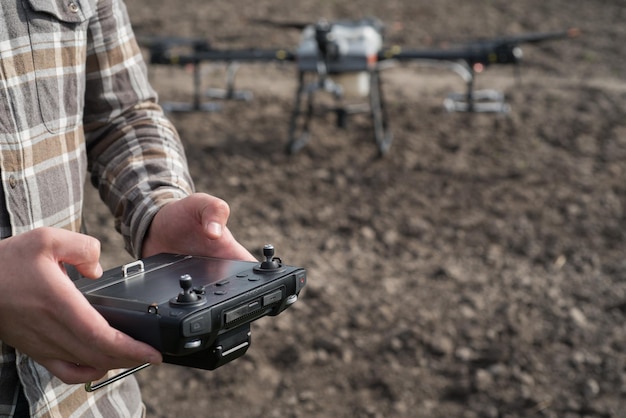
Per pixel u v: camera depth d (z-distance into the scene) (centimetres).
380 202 558
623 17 1101
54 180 122
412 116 737
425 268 463
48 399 122
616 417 334
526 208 546
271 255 113
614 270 459
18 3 116
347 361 371
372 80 639
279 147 664
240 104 783
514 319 404
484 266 465
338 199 565
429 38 1027
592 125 704
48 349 100
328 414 338
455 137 685
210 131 702
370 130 705
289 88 844
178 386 354
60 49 123
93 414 131
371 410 340
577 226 518
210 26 1075
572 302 422
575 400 344
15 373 118
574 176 599
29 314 96
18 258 96
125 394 141
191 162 629
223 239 125
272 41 1019
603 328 397
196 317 96
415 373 363
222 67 928
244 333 108
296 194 573
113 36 139
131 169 135
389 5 1184
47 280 95
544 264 468
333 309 411
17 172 116
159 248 129
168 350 97
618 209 544
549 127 701
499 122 716
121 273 114
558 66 916
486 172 610
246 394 350
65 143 125
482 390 351
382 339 386
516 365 366
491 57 657
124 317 98
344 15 1140
